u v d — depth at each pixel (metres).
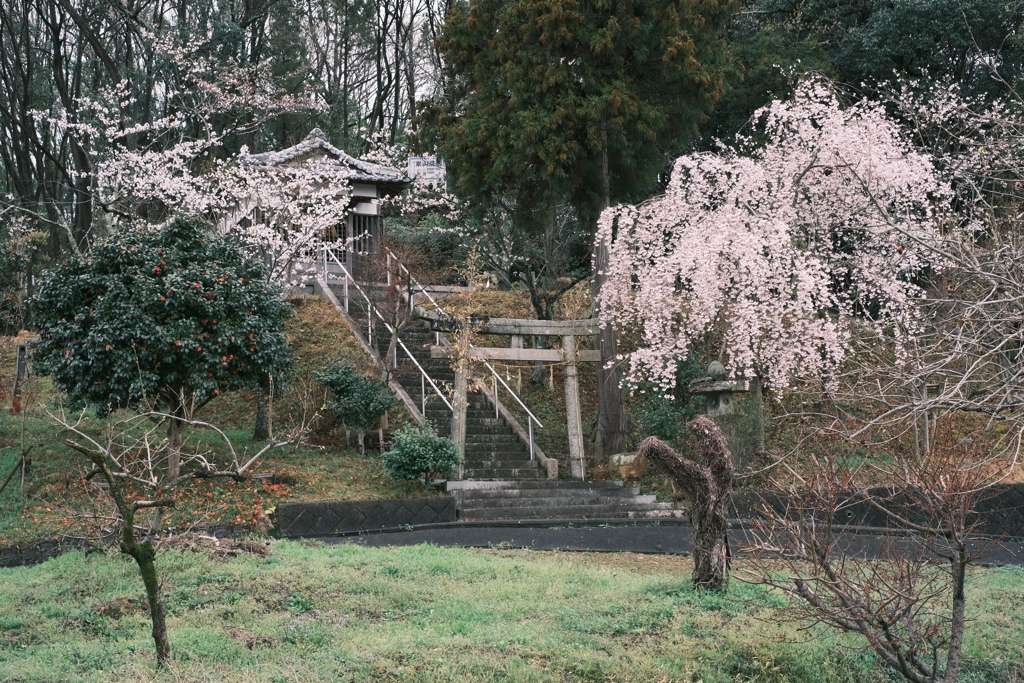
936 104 15.74
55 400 16.20
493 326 16.42
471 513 13.92
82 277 12.98
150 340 12.42
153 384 12.48
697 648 7.03
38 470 13.59
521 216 18.11
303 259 19.84
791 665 6.72
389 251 19.98
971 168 14.51
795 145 15.63
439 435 16.75
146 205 20.81
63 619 8.18
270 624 7.97
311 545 11.58
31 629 7.95
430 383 18.05
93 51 29.09
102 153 20.75
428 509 13.57
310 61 34.16
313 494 13.81
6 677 6.53
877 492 12.38
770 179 15.27
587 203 17.88
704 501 8.64
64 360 12.77
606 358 16.97
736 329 14.02
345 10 33.25
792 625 7.39
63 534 11.11
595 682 6.57
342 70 36.22
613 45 16.58
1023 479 13.38
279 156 21.81
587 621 7.85
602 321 15.88
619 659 6.88
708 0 17.25
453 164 17.92
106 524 10.77
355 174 22.59
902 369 9.40
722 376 14.77
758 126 21.97
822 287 13.40
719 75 17.73
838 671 6.71
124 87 22.88
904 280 16.19
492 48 17.19
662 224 15.41
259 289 13.88
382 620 8.20
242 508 12.54
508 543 12.13
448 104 18.89
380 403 15.50
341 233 23.11
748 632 7.28
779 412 16.52
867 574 7.84
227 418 16.84
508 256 20.91
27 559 10.99
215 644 7.27
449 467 14.51
